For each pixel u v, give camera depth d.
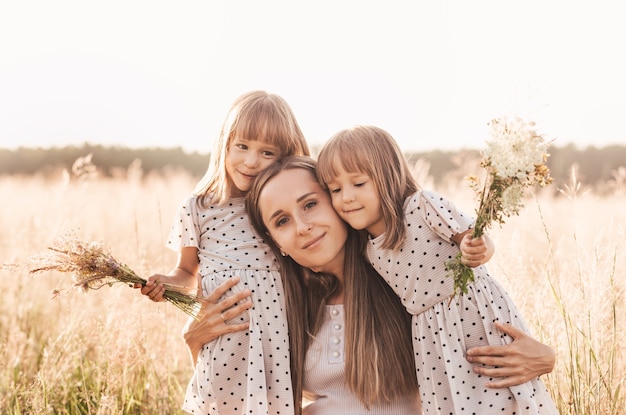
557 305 3.34
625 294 3.38
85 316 4.18
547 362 2.68
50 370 3.75
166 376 3.93
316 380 2.94
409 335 2.93
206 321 2.98
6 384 3.69
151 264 4.33
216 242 3.16
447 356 2.72
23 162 17.92
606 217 4.46
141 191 10.05
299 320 3.03
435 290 2.77
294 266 3.12
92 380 3.85
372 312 2.91
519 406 2.64
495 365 2.68
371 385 2.79
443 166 12.56
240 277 3.03
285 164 3.00
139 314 3.72
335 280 3.04
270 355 2.95
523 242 3.70
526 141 2.38
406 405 2.88
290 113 3.31
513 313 2.81
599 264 3.35
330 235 2.88
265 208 2.94
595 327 3.22
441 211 2.72
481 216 2.46
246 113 3.19
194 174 18.38
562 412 3.07
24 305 4.92
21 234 5.27
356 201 2.78
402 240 2.77
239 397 2.96
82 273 2.87
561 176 13.30
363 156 2.75
